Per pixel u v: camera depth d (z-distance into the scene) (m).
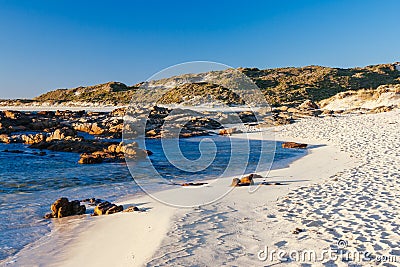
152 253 5.08
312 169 12.53
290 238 5.66
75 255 5.30
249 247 5.30
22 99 76.81
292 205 7.67
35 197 9.07
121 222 6.79
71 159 15.48
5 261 5.12
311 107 45.31
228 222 6.54
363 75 85.31
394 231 5.84
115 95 71.56
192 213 7.19
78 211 7.52
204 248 5.25
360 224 6.23
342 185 9.44
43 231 6.39
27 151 17.12
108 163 14.71
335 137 22.03
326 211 7.11
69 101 70.12
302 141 22.36
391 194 8.27
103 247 5.57
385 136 20.11
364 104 44.88
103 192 9.63
